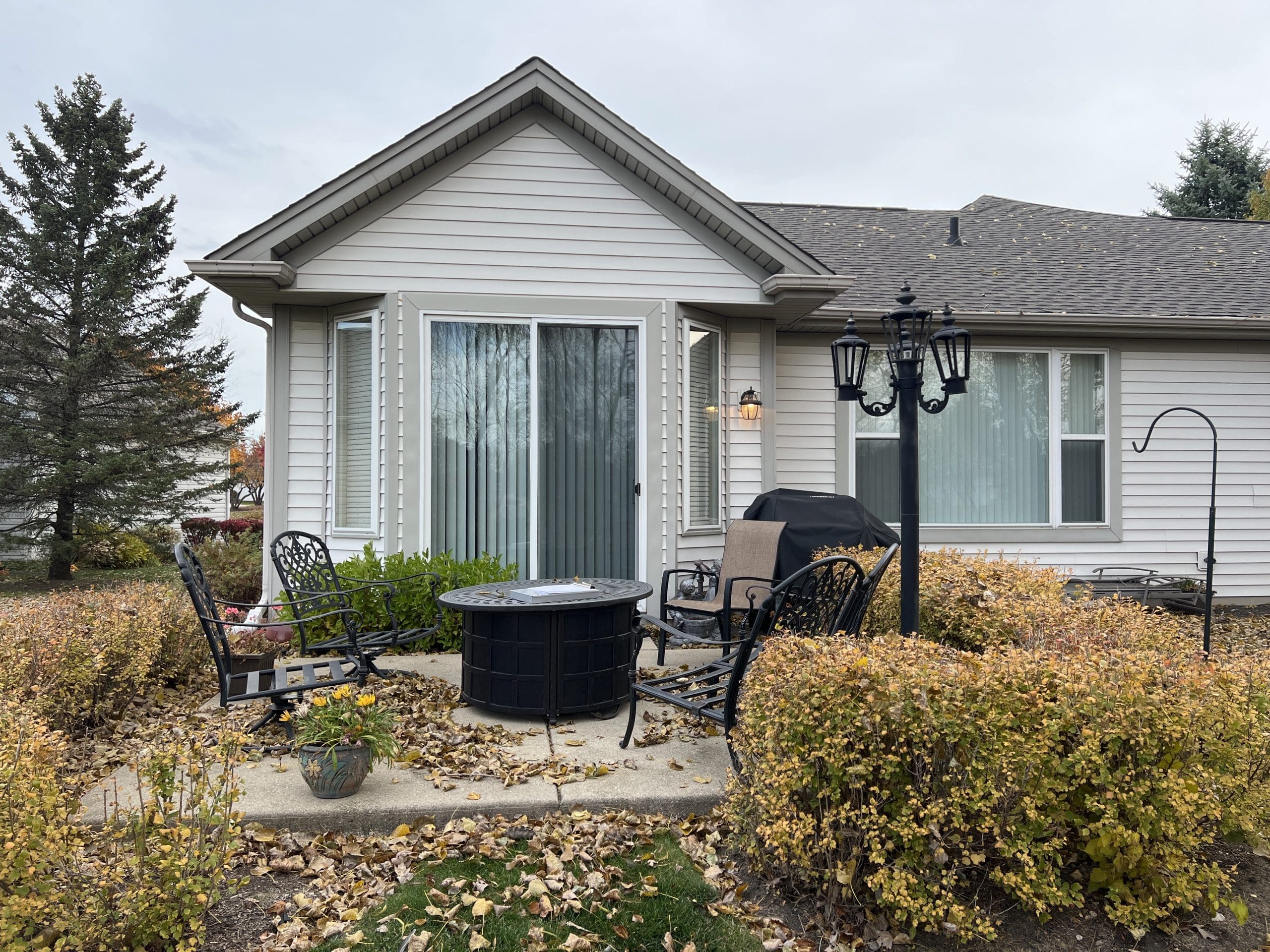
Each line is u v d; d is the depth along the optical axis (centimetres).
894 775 245
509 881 269
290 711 403
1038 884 240
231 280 619
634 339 688
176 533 1698
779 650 282
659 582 679
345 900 260
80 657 389
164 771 245
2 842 212
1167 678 268
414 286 655
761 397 755
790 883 265
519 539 671
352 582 505
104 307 1527
